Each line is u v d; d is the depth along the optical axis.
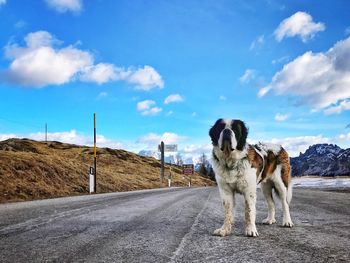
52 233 2.61
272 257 1.83
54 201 6.19
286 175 3.02
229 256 1.87
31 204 5.50
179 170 39.31
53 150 29.84
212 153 2.58
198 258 1.83
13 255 1.93
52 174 11.09
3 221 3.28
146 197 7.17
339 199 5.70
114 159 30.61
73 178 11.95
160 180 25.28
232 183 2.51
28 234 2.56
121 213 3.96
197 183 31.47
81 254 1.94
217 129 2.50
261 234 2.53
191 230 2.72
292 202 5.16
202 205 5.00
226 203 2.55
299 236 2.43
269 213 3.13
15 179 9.07
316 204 4.83
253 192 2.52
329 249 2.01
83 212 4.07
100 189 12.31
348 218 3.37
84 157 28.95
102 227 2.89
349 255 1.87
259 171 2.68
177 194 8.44
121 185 14.88
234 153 2.45
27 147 25.34
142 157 39.66
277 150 2.99
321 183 17.80
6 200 7.12
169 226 2.93
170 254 1.93
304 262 1.73
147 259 1.82
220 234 2.48
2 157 10.39
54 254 1.95
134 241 2.29
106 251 2.01
